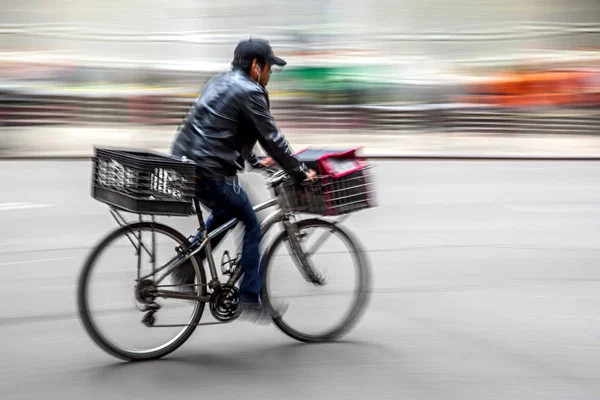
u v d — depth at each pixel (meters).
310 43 16.47
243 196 4.25
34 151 14.26
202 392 3.81
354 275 4.64
